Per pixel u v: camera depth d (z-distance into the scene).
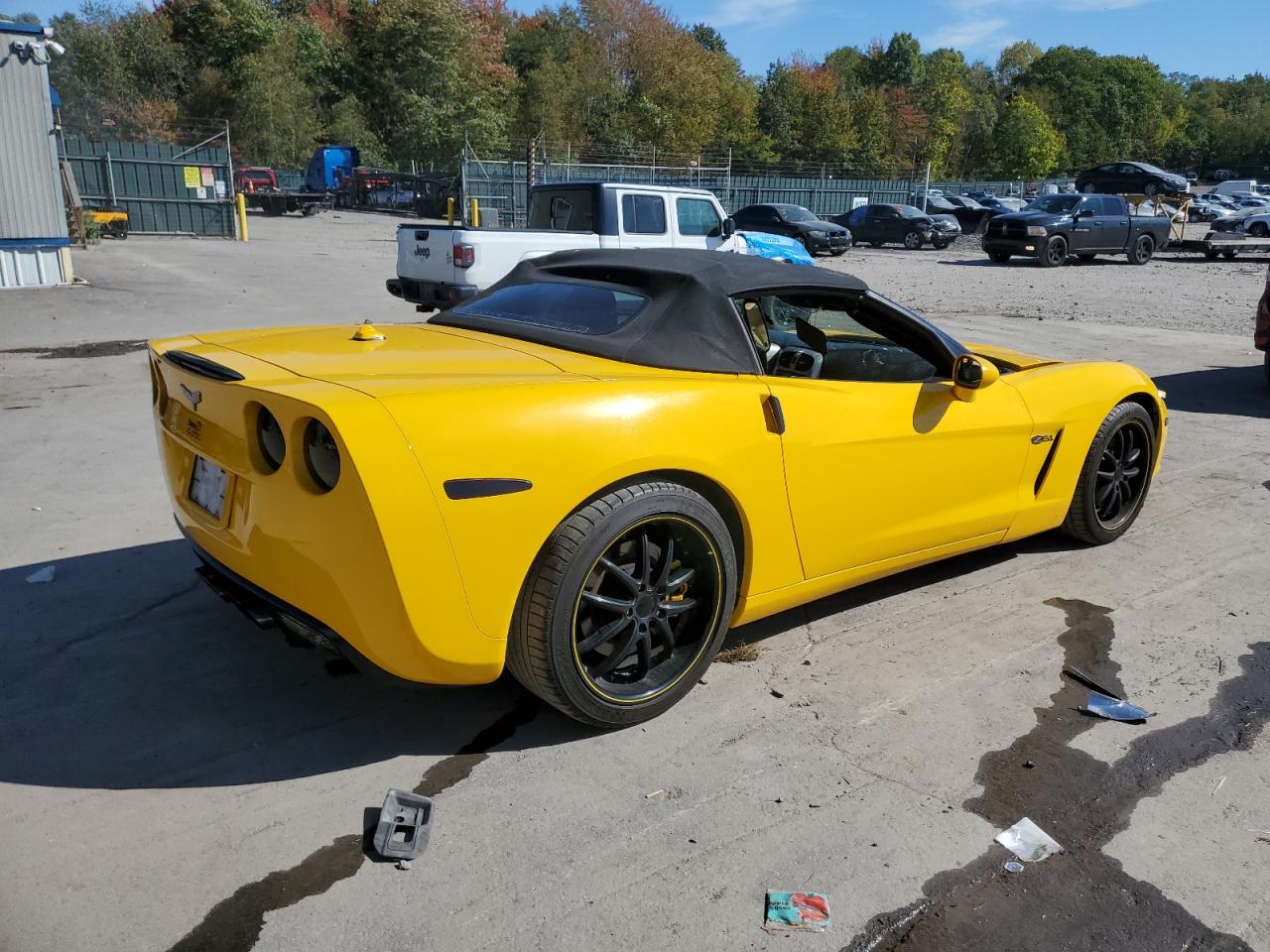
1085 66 119.50
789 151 74.38
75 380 8.05
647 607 2.78
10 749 2.68
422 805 2.43
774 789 2.59
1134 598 3.95
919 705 3.06
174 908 2.10
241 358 2.81
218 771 2.61
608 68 73.12
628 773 2.65
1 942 1.98
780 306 3.24
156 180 26.22
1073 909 2.18
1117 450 4.45
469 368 2.71
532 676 2.62
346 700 3.00
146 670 3.15
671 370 2.91
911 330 3.59
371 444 2.24
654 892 2.19
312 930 2.04
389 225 36.62
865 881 2.25
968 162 98.94
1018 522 4.01
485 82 68.81
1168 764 2.76
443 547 2.31
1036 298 16.80
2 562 4.05
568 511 2.49
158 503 4.87
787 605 3.27
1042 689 3.18
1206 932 2.12
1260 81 164.75
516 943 2.03
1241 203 50.34
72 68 54.94
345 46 68.62
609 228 10.94
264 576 2.55
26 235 13.62
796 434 3.00
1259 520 4.98
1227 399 8.22
